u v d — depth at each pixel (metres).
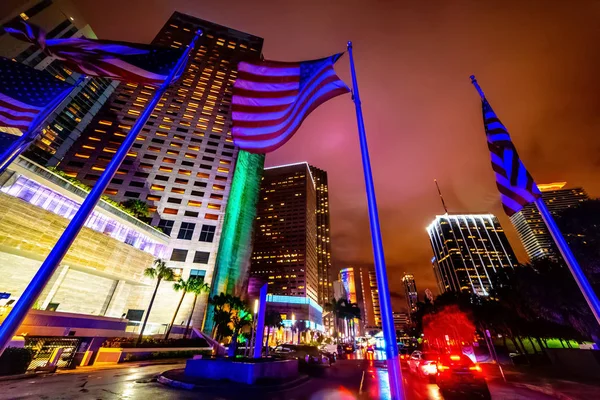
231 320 56.88
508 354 33.00
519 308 30.42
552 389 12.30
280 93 8.23
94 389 12.20
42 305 34.03
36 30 7.22
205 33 96.50
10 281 31.45
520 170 8.44
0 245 29.75
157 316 47.78
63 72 61.56
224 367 14.84
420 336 81.94
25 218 31.70
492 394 12.21
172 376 14.88
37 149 54.97
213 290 55.91
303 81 8.12
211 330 53.31
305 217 162.25
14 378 14.99
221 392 12.18
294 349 45.41
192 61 86.12
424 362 17.02
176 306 49.53
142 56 7.93
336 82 7.52
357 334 180.25
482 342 48.97
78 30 63.44
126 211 46.03
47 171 34.00
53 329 23.66
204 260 56.59
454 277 199.62
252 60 8.73
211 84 82.62
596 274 19.53
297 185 178.00
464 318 46.28
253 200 87.19
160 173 62.72
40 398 10.35
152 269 43.66
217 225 61.19
